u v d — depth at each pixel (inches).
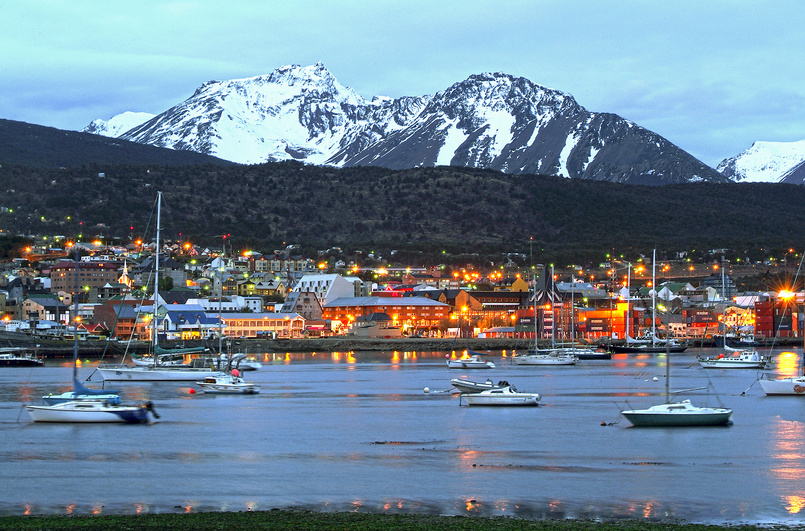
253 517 4015.8
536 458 5521.7
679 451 5738.2
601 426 6860.2
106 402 7071.9
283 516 4037.9
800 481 4854.8
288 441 6166.3
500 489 4660.4
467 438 6299.2
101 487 4702.3
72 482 4815.5
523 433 6515.8
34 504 4333.2
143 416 7022.6
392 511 4200.3
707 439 6195.9
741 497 4493.1
